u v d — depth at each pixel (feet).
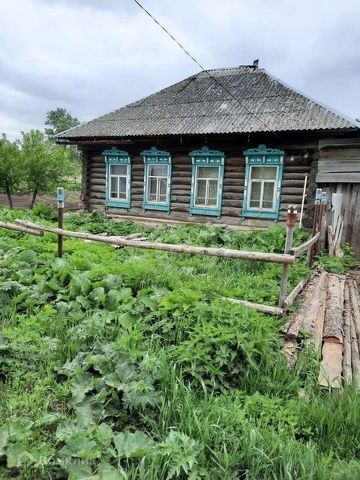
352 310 17.01
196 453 6.95
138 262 17.66
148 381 8.84
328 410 8.59
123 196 40.42
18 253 19.95
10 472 6.60
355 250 29.63
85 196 42.55
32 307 13.61
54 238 25.38
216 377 9.58
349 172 28.81
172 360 10.02
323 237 25.14
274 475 6.79
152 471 6.59
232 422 7.95
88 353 10.35
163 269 16.35
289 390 9.75
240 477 7.00
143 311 12.51
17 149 50.52
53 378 9.59
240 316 11.14
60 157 52.16
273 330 11.79
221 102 36.86
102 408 8.44
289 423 8.26
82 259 17.80
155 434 7.95
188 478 6.54
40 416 8.11
